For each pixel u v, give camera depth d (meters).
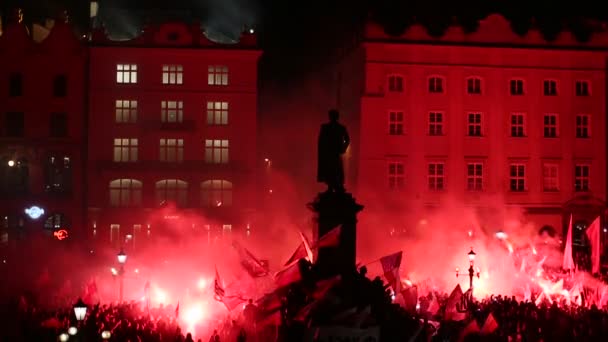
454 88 81.44
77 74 79.94
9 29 79.94
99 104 79.62
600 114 83.38
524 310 39.59
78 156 79.56
